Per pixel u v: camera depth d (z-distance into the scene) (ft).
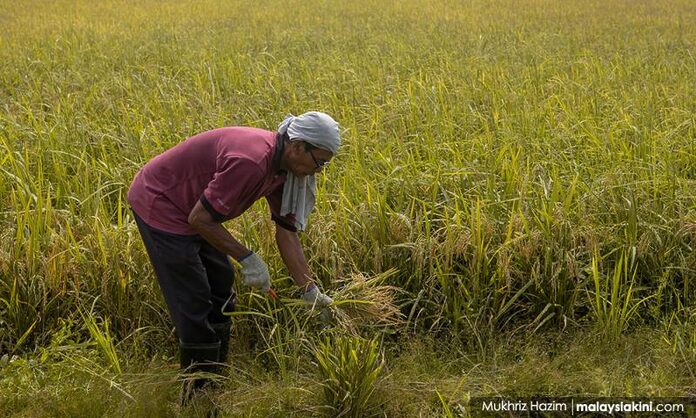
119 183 17.67
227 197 11.03
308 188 12.12
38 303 13.85
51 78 30.66
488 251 14.84
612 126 21.11
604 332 13.46
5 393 11.94
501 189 17.48
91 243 14.65
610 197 16.65
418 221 15.48
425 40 40.88
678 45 40.60
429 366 13.01
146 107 24.81
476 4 63.93
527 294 14.48
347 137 21.11
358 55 35.78
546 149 20.04
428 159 19.56
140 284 14.06
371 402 11.72
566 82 28.22
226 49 39.04
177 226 11.61
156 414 11.78
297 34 44.14
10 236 14.56
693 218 15.74
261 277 11.62
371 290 13.00
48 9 61.52
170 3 66.49
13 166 17.62
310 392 11.76
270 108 25.66
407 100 24.63
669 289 14.99
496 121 21.95
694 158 19.27
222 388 12.54
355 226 15.61
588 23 51.01
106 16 56.85
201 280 11.82
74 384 12.31
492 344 13.58
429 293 14.42
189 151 11.57
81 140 21.06
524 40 41.88
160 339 13.84
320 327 13.33
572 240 14.99
